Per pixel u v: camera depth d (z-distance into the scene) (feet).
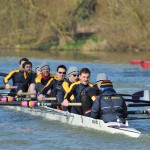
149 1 489.67
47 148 104.78
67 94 131.44
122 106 116.88
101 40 521.65
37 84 151.53
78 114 126.62
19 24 552.82
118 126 112.68
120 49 509.35
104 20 512.63
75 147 105.19
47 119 138.62
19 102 138.41
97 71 283.59
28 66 165.07
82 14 551.59
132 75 262.47
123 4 497.05
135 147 104.17
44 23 548.31
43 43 556.51
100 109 116.47
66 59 382.42
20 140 112.37
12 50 529.04
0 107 162.71
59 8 546.67
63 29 545.85
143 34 492.95
